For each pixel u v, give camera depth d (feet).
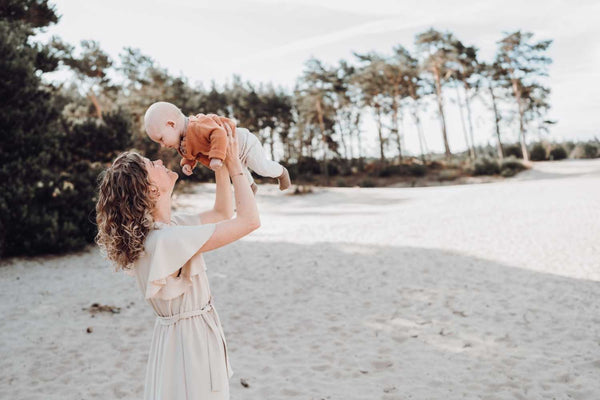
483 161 166.81
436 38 190.39
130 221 6.10
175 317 6.47
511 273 31.09
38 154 44.09
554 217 52.03
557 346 18.44
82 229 45.37
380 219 60.90
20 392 15.62
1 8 49.98
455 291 27.35
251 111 213.87
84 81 122.83
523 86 181.78
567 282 28.25
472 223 52.08
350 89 218.79
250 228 6.36
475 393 14.88
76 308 25.54
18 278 32.83
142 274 6.31
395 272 32.58
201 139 6.14
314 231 52.75
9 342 20.35
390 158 227.20
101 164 56.18
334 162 212.43
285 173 7.19
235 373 17.07
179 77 152.76
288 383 16.07
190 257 6.12
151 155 71.61
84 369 17.56
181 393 6.28
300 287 29.71
